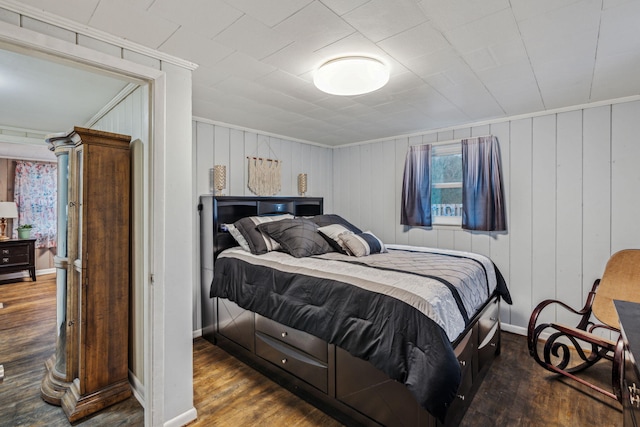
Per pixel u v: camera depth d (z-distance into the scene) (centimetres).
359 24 156
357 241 289
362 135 409
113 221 218
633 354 104
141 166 214
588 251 289
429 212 376
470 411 205
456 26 158
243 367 262
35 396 224
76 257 219
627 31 163
